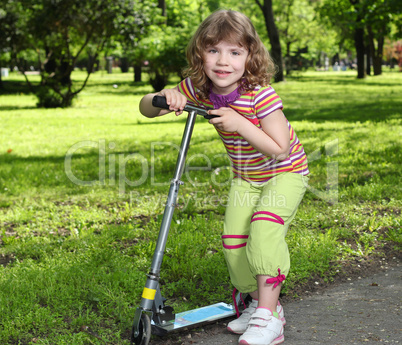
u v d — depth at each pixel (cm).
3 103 2483
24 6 2122
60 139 1307
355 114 1599
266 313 276
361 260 413
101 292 344
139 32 2230
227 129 263
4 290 353
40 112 2047
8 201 674
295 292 361
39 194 716
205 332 307
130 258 417
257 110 275
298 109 1848
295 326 305
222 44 265
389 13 1541
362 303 336
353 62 9150
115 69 7450
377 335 287
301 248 418
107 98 2769
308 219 506
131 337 271
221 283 373
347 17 1633
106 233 483
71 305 330
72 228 507
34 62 6612
